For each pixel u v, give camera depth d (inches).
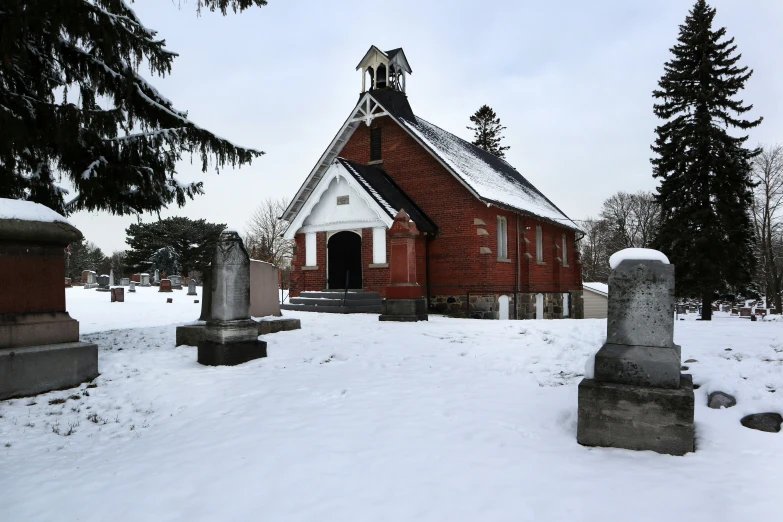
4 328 284.2
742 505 134.6
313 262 892.0
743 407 197.5
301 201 938.1
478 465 167.2
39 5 319.6
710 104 996.6
